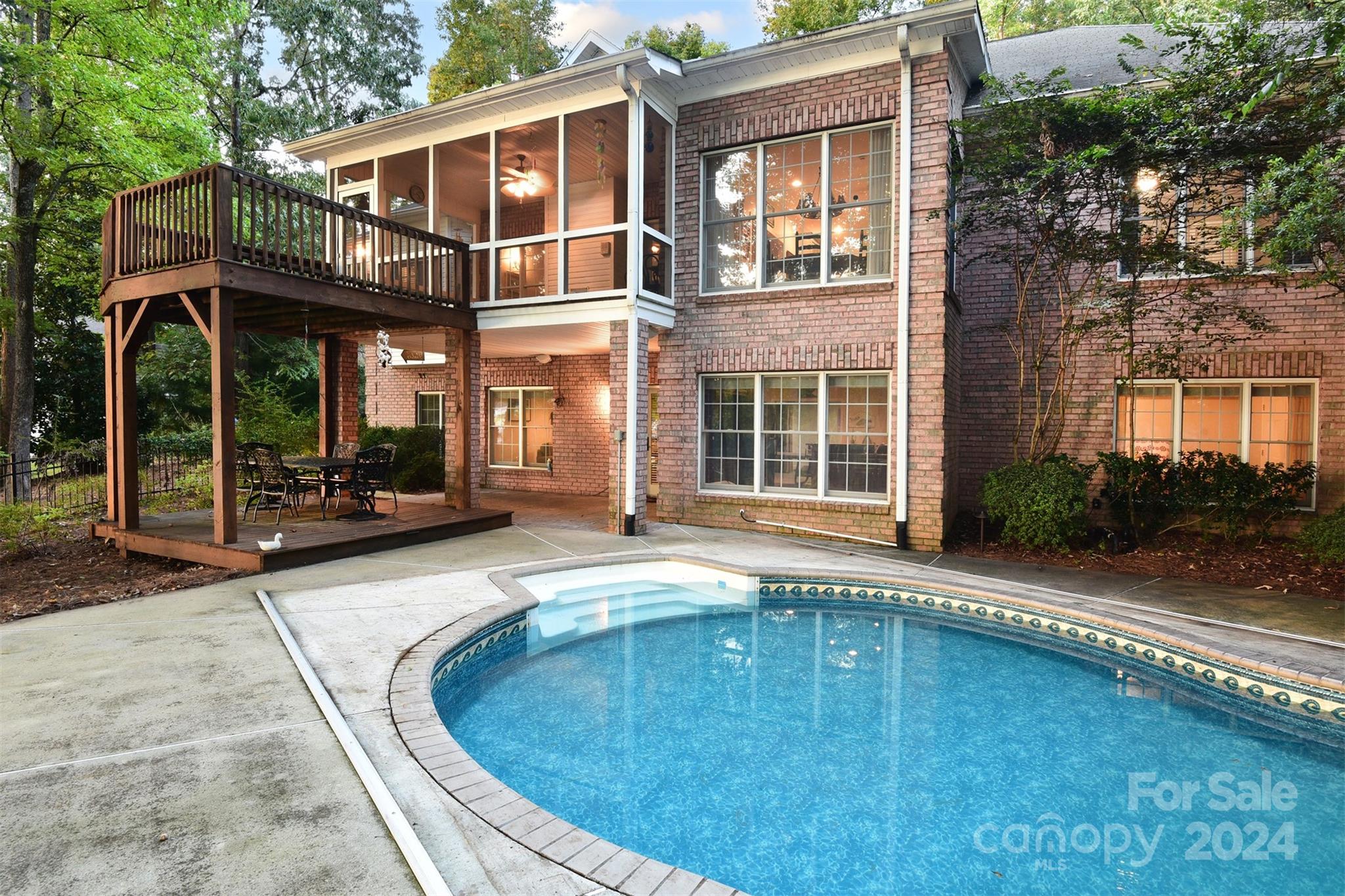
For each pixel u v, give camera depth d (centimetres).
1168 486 759
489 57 2336
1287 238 522
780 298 827
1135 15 1527
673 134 876
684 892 195
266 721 309
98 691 341
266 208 643
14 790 248
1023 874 244
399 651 402
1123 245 716
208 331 614
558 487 1235
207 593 529
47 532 797
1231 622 479
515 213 1230
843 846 261
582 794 296
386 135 958
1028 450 902
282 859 210
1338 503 765
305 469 860
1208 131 625
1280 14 593
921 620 566
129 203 689
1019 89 723
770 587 630
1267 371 794
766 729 364
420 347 1267
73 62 1059
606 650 490
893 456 772
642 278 811
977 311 928
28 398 1186
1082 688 423
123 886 196
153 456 1348
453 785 253
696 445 887
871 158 787
